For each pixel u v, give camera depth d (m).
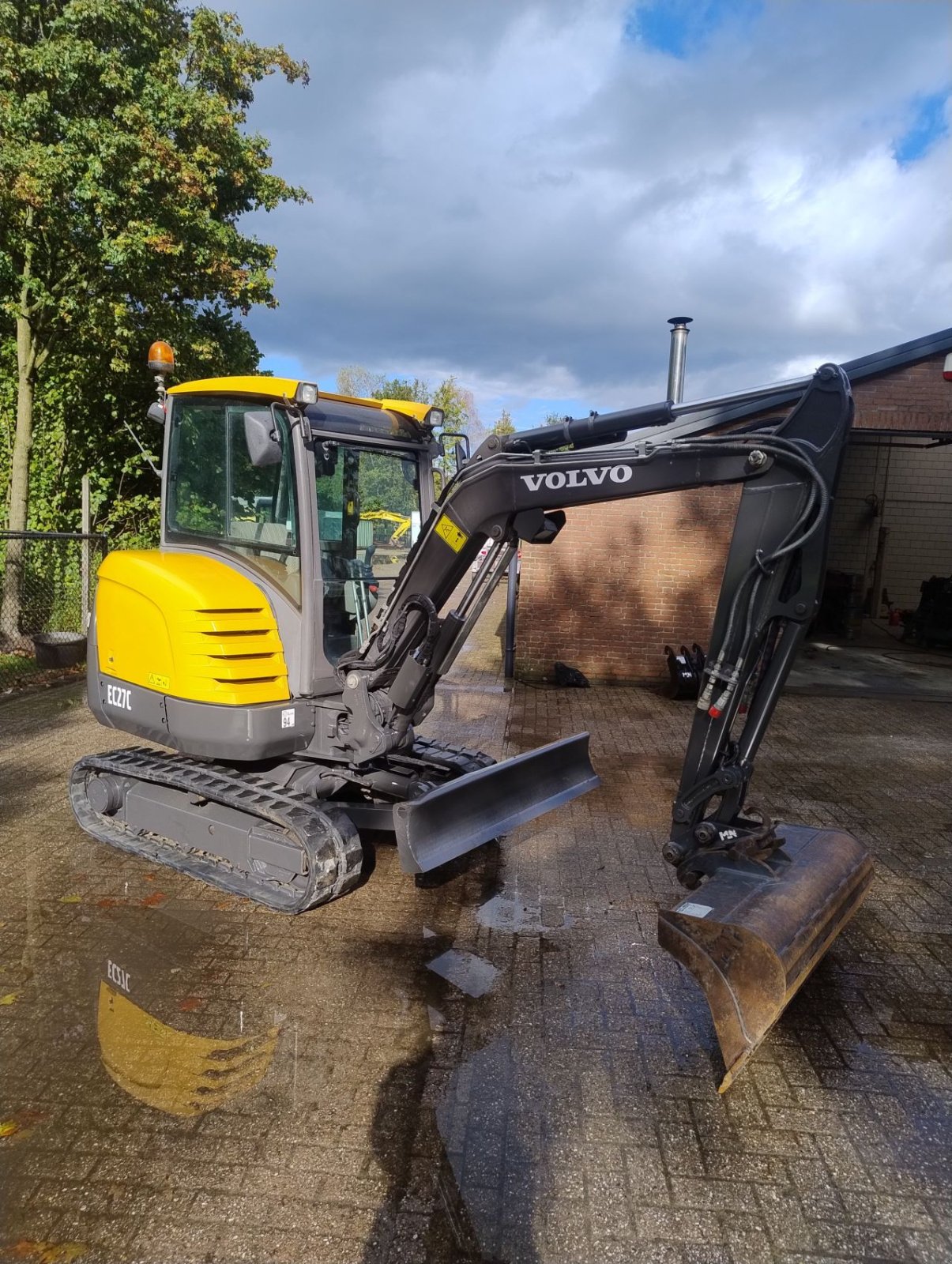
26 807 5.44
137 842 4.61
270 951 3.75
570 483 3.52
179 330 10.44
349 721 4.07
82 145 8.70
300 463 3.98
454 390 36.28
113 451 12.16
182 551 4.57
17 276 9.48
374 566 4.59
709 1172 2.54
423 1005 3.37
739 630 3.22
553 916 4.16
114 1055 3.01
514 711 8.52
